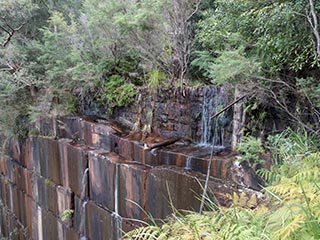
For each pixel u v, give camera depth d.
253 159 3.03
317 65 2.59
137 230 2.17
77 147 5.38
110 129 5.09
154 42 4.97
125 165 4.22
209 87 4.27
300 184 1.76
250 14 2.76
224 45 3.56
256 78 3.16
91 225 5.00
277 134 3.12
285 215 1.64
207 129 4.31
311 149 2.70
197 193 3.26
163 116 4.86
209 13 4.18
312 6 2.24
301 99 3.04
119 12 5.23
